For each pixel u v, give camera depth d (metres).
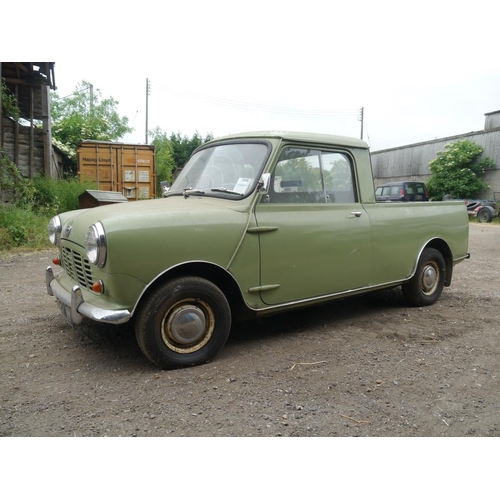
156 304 3.12
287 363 3.45
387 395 2.96
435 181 24.70
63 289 3.59
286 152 3.80
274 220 3.63
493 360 3.57
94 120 25.69
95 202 10.74
